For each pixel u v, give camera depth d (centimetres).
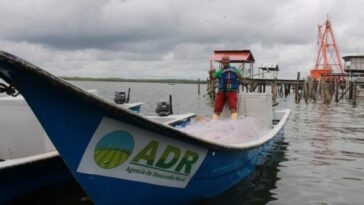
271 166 814
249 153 665
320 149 1016
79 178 413
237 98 933
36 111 380
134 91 6078
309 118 1855
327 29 5200
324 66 5194
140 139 431
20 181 534
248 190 639
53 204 586
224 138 682
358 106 2755
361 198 621
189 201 526
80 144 402
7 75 362
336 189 666
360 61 4441
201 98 4134
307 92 3150
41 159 546
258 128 839
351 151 993
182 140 455
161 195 478
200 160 497
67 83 367
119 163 429
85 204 589
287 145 1071
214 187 568
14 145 660
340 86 4031
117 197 442
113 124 409
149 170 454
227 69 927
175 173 479
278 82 3812
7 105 656
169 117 979
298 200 604
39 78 358
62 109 384
